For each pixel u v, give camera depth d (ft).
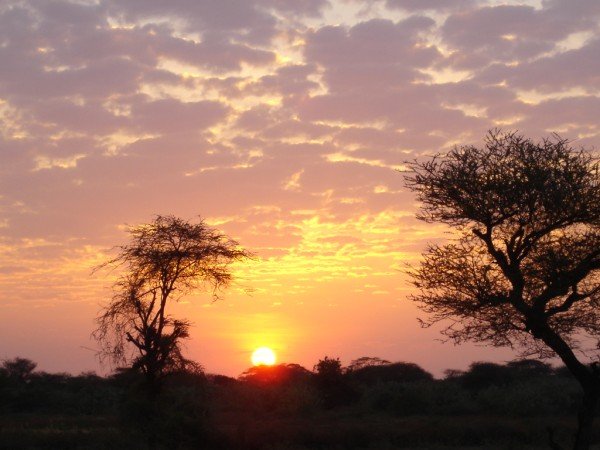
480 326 54.13
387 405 144.15
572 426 101.30
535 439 91.50
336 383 156.04
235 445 81.82
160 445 78.23
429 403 140.46
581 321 53.57
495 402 139.33
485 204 51.19
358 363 223.30
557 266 50.72
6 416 132.16
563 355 52.03
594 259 51.34
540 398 135.85
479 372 183.83
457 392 149.28
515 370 191.72
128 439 78.43
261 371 189.37
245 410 134.41
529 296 53.47
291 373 193.16
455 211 52.75
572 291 52.29
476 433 95.61
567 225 51.72
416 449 85.66
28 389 160.56
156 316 88.38
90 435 83.46
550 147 51.70
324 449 85.76
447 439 92.84
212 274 91.66
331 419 122.83
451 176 52.06
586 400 51.83
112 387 160.76
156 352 87.40
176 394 89.04
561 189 49.55
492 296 52.06
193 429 81.46
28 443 80.53
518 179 50.24
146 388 86.74
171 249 90.17
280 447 81.51
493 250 52.70
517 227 52.26
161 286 89.86
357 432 91.76
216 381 179.01
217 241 92.43
